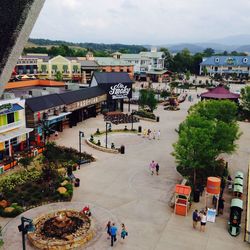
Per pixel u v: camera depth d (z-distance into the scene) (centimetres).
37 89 4991
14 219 2186
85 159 3456
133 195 2634
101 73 6153
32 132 3841
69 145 4003
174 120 5769
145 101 6194
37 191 2591
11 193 2516
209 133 2803
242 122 5731
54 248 1825
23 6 296
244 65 13700
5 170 3062
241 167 3403
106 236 2003
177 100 7781
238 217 2039
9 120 3400
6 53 304
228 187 2791
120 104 6431
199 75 15100
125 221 2208
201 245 1945
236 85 11800
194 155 2712
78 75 10138
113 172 3153
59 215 2081
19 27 300
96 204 2453
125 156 3666
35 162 3297
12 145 3428
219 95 5981
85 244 1909
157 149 3981
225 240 2008
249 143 4344
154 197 2606
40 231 1991
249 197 2380
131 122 5472
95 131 4784
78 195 2609
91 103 5478
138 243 1947
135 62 13062
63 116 4503
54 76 9912
